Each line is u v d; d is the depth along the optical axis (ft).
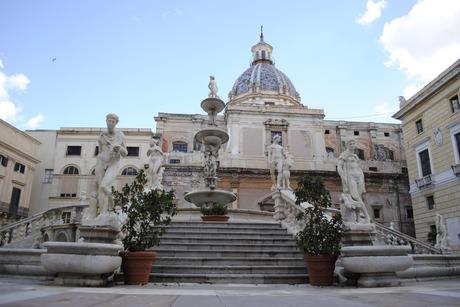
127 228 22.15
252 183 108.78
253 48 169.17
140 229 22.62
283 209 40.73
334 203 108.99
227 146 115.14
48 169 118.21
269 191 108.47
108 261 19.17
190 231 34.12
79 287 18.28
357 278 22.34
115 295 15.03
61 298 13.70
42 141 120.57
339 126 126.62
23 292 15.30
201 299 14.39
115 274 21.72
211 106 53.26
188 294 16.01
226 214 43.27
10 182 103.40
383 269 21.21
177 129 119.75
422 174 91.56
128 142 117.08
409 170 96.48
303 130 119.55
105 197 21.12
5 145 101.19
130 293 15.87
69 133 119.34
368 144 126.72
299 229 33.88
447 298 14.99
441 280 28.17
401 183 116.67
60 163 116.37
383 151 126.82
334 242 22.67
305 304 13.38
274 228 36.29
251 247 30.32
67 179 114.93
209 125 53.06
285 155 44.75
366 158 124.77
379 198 114.52
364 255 21.31
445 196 82.43
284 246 30.60
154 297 14.70
